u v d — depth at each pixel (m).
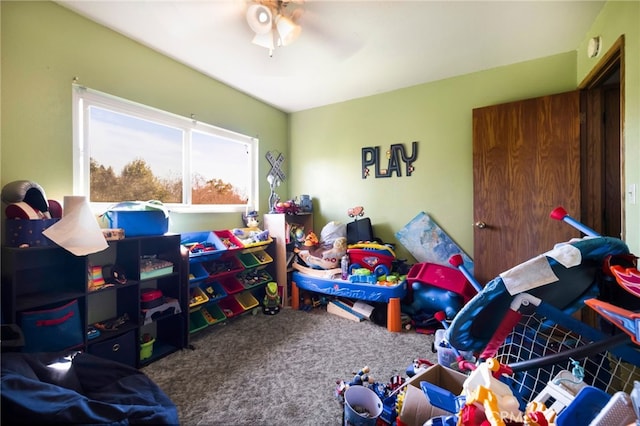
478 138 2.61
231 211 3.02
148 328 2.23
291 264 3.25
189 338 2.33
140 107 2.22
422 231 2.94
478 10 1.83
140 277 1.92
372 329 2.52
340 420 1.43
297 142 3.75
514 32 2.08
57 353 1.42
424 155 2.96
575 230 2.28
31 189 1.52
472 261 2.74
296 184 3.77
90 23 1.89
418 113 2.98
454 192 2.83
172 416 1.23
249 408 1.51
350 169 3.39
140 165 2.26
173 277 2.19
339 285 2.74
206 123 2.70
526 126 2.42
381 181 3.21
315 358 2.02
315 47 2.21
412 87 3.01
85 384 1.35
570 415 0.87
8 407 0.98
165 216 2.05
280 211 3.20
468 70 2.67
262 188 3.41
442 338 1.79
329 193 3.54
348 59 2.42
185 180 2.59
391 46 2.23
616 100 2.22
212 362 1.97
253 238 2.92
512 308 1.08
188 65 2.51
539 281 0.98
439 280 2.54
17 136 1.60
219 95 2.84
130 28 1.98
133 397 1.29
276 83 2.91
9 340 1.26
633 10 1.52
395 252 3.09
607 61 1.82
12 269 1.39
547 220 2.35
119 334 1.80
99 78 1.94
